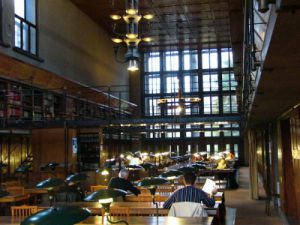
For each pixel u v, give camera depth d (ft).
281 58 11.43
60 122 50.16
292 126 30.22
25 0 58.85
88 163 53.78
